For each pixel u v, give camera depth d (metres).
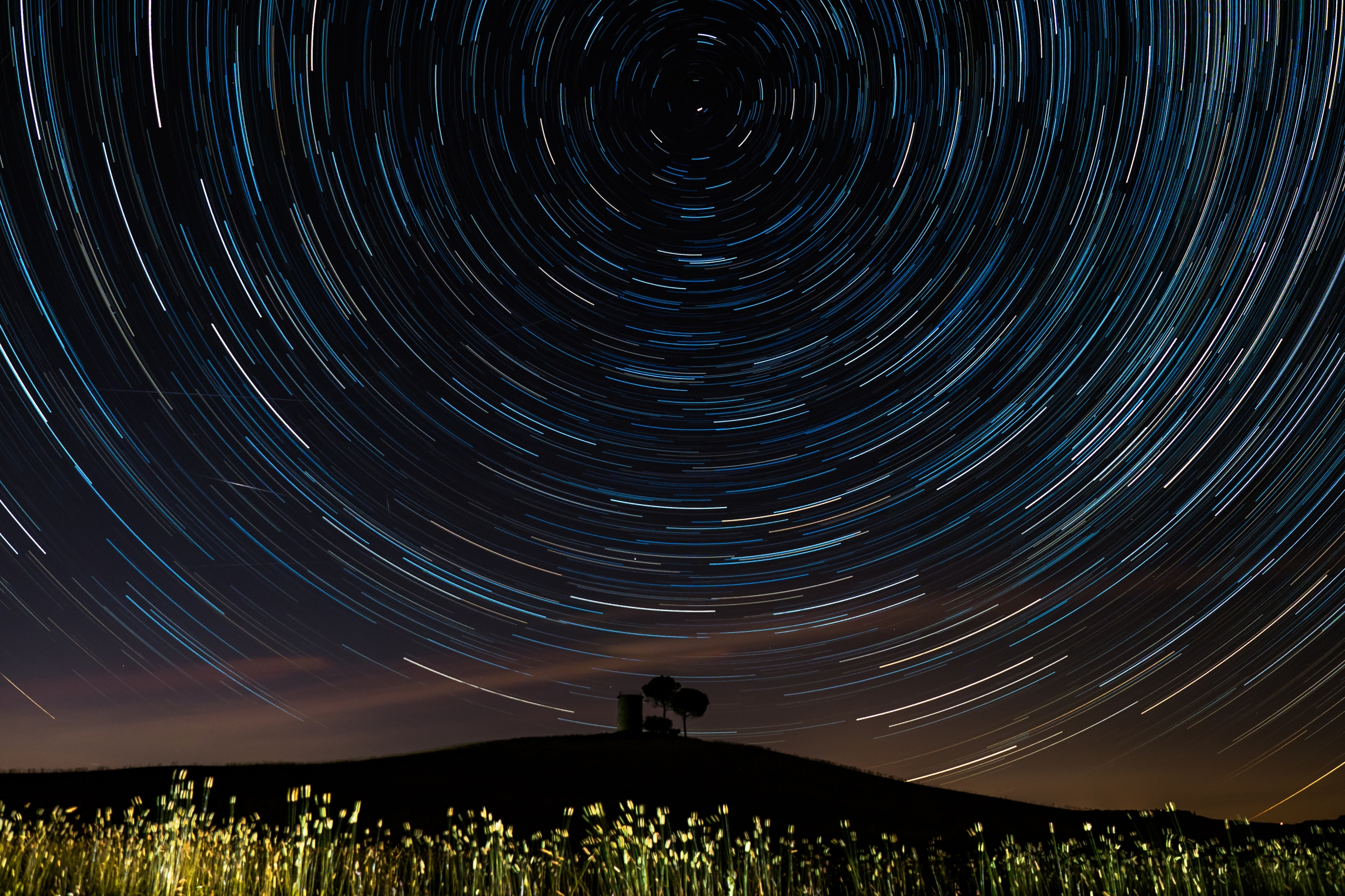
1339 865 7.14
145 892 5.04
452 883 5.84
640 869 5.57
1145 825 14.18
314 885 5.32
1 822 6.02
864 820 15.90
